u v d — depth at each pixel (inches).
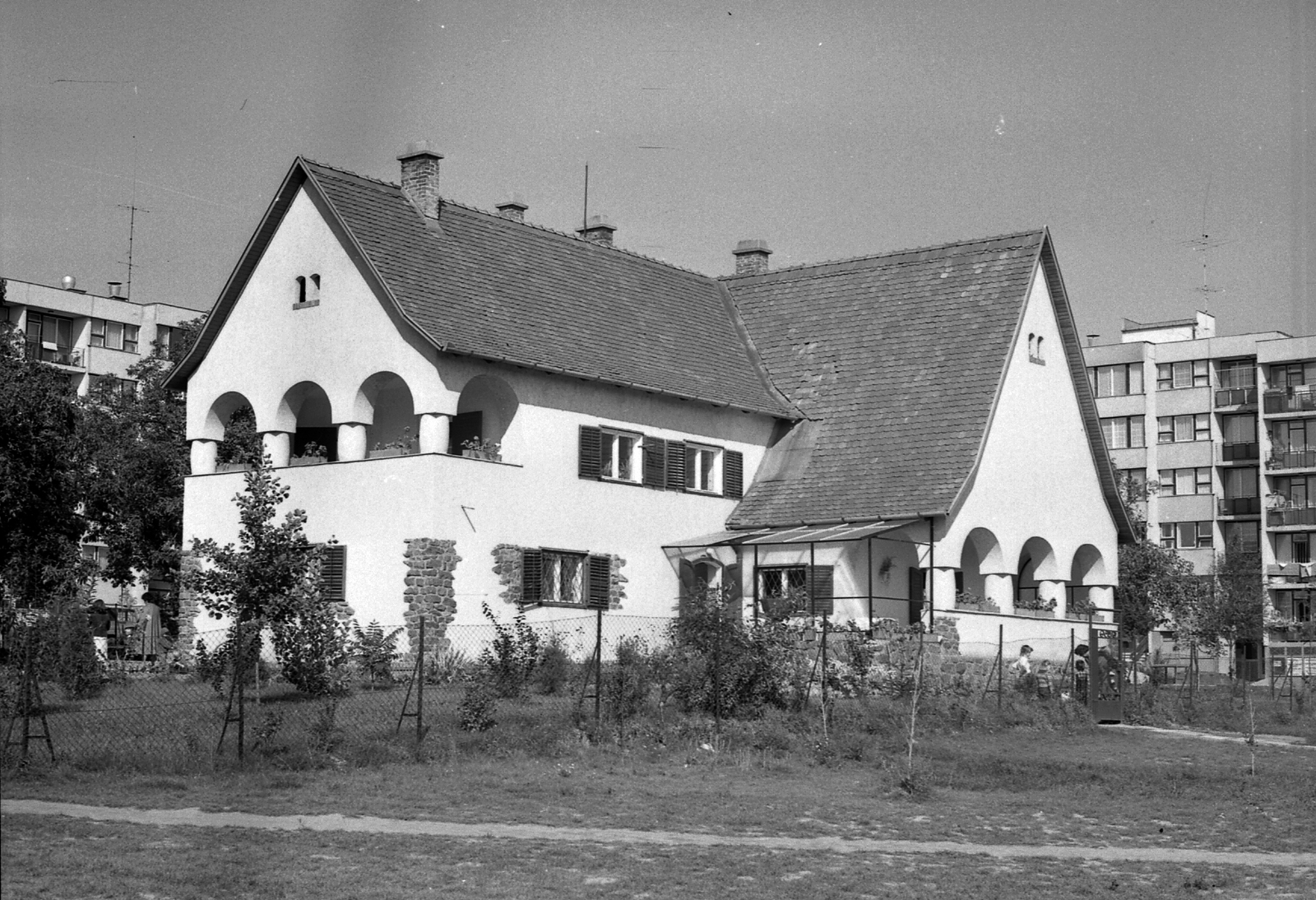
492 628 1604.3
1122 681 1654.8
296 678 1277.1
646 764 1076.5
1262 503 3595.0
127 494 2064.5
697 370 1915.6
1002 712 1477.6
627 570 1763.0
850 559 1771.7
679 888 681.6
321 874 671.8
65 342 3695.9
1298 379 3592.5
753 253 2306.8
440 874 683.4
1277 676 2625.5
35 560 1624.0
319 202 1675.7
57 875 644.7
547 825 819.4
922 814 930.1
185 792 862.5
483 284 1743.4
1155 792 1061.8
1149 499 3750.0
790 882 705.6
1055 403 1969.7
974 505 1806.1
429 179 1771.7
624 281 1994.3
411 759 1011.9
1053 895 706.8
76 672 1254.9
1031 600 2021.4
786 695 1323.8
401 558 1577.3
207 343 1754.4
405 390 1715.1
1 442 1608.0
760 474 1934.1
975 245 2032.5
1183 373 3774.6
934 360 1931.6
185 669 1567.4
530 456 1669.5
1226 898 722.8
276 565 1171.9
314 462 1672.0
